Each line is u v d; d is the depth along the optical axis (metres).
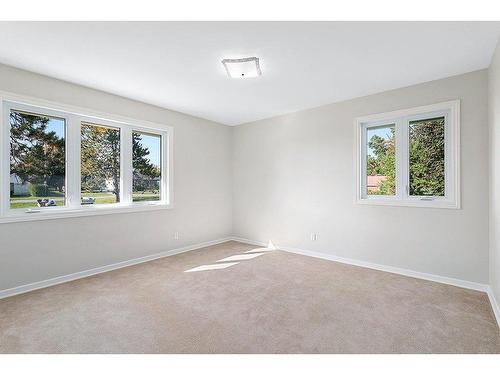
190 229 4.55
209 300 2.53
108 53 2.40
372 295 2.64
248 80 3.04
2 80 2.62
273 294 2.67
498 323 2.07
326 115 3.97
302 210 4.28
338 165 3.85
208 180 4.88
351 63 2.62
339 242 3.85
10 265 2.68
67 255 3.09
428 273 3.10
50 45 2.25
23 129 2.84
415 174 3.28
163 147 4.21
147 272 3.36
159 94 3.51
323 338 1.89
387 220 3.40
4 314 2.25
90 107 3.27
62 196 3.14
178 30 2.03
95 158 3.44
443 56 2.47
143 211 3.86
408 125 3.32
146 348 1.77
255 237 4.96
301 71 2.80
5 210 2.68
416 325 2.07
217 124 5.05
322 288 2.82
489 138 2.66
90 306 2.40
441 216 3.01
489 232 2.71
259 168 4.89
